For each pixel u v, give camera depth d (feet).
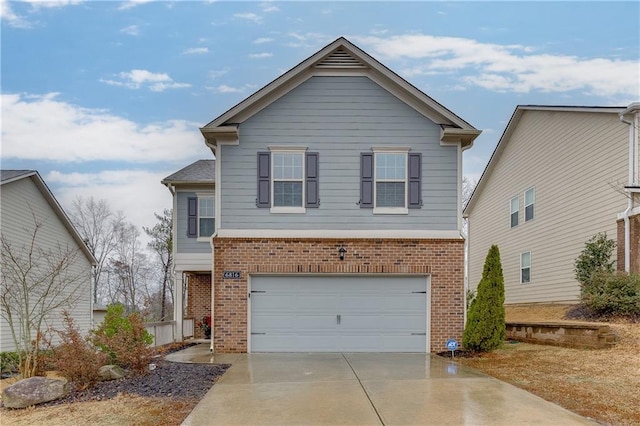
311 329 38.19
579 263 45.96
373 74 39.78
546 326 38.47
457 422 18.48
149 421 19.47
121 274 130.21
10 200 50.29
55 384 24.07
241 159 39.04
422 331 38.29
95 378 26.11
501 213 71.56
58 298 58.13
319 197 38.99
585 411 19.83
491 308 35.09
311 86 39.78
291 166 39.29
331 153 39.34
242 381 26.18
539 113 60.34
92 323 69.31
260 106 39.45
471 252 84.02
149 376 27.84
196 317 60.64
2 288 44.62
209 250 53.72
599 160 48.52
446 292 38.42
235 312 37.99
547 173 58.44
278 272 38.19
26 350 32.94
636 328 34.17
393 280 38.78
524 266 64.08
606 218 47.19
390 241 38.60
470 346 35.42
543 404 20.84
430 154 39.47
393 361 33.04
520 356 33.37
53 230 59.82
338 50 39.78
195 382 26.16
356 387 24.40
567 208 54.13
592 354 31.30
